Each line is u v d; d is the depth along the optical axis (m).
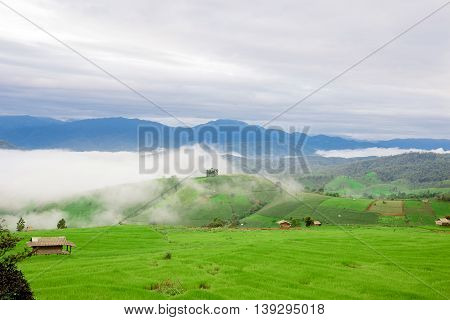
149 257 61.34
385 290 45.03
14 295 33.84
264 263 56.75
